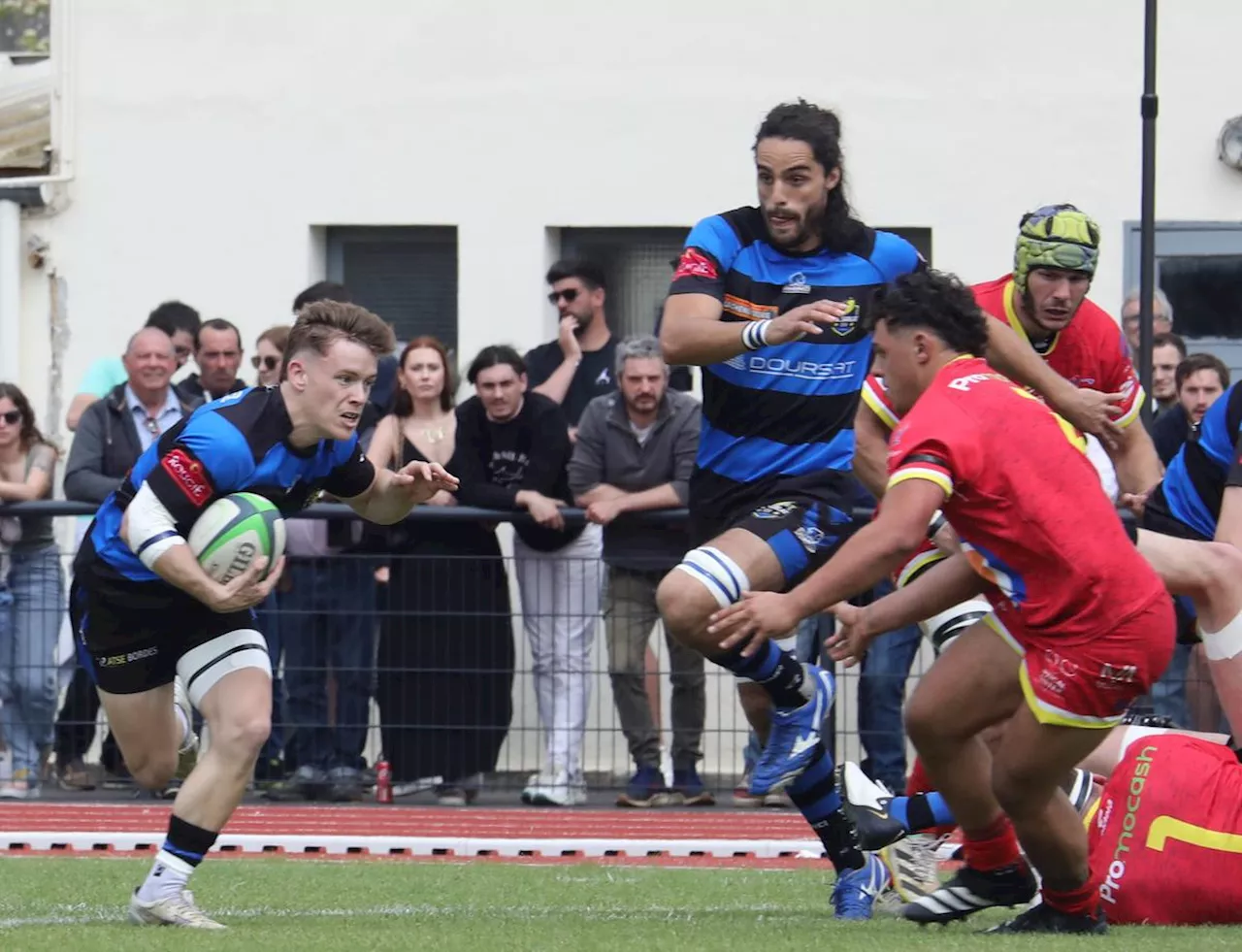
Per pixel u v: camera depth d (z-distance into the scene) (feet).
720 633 66.08
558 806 111.55
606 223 144.56
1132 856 68.85
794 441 70.85
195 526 65.51
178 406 118.42
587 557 111.45
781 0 142.31
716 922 68.33
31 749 115.24
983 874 65.67
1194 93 138.92
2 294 147.43
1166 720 91.25
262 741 66.54
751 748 110.83
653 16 143.54
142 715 70.74
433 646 112.27
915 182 141.69
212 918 69.31
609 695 111.65
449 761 112.47
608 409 113.09
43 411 147.95
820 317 65.67
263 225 147.02
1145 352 113.60
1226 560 72.13
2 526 114.11
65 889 82.38
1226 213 138.62
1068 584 58.08
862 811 69.26
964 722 61.98
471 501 111.96
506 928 64.49
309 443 67.56
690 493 73.61
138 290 147.84
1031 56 140.26
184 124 147.43
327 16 146.30
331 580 112.37
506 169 145.28
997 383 59.93
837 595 58.75
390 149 146.20
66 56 148.25
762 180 70.18
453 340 148.87
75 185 148.05
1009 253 141.18
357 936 60.70
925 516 57.98
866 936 61.00
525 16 144.77
